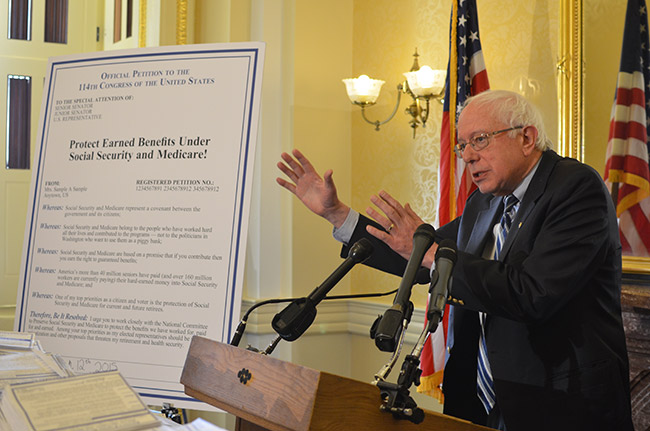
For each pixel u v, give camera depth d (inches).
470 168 79.3
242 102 104.5
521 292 69.1
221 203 102.3
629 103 114.8
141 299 102.8
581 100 121.1
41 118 114.2
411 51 161.8
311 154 169.3
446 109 133.4
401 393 49.3
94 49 213.0
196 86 107.0
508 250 75.7
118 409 45.5
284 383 49.6
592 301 74.0
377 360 164.6
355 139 175.0
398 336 51.4
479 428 55.3
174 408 101.8
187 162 105.0
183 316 100.7
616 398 71.6
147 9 178.5
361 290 170.9
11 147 203.0
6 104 202.5
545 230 73.1
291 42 167.0
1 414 43.7
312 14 169.8
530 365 73.3
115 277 104.7
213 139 104.6
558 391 71.7
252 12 167.5
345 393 47.9
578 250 70.7
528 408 72.8
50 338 105.5
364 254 63.6
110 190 107.7
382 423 49.8
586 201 72.8
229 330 98.5
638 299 108.1
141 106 108.8
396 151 164.6
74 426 43.3
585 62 120.8
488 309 70.6
